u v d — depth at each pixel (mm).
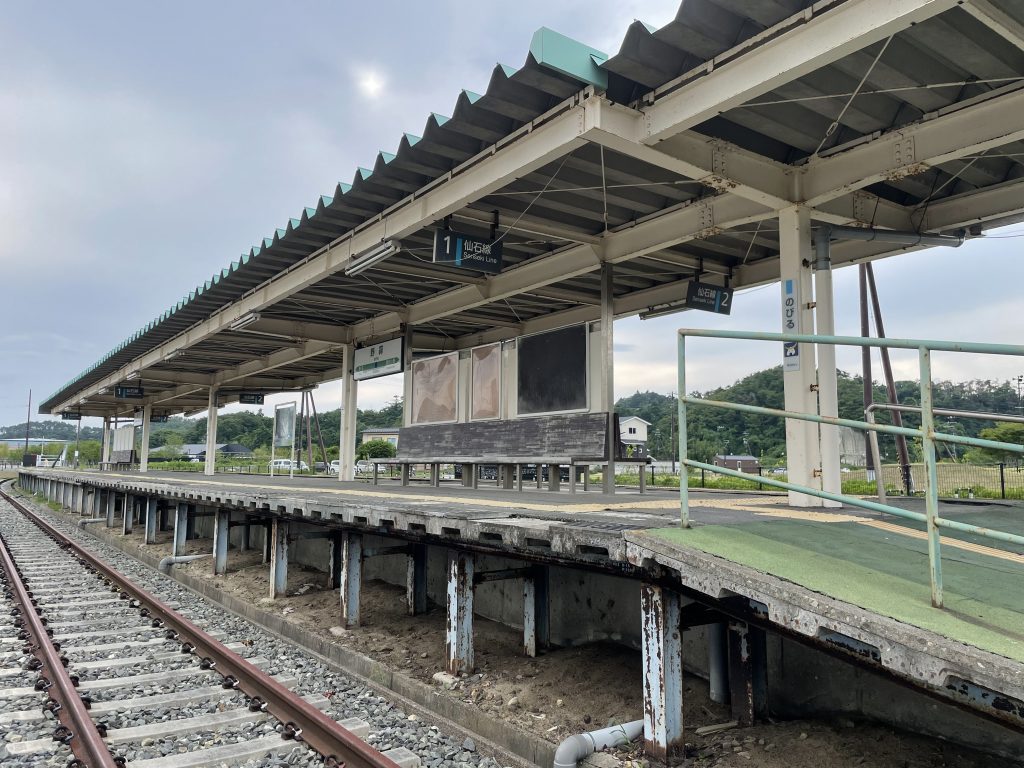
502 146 7836
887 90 6621
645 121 6836
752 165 7820
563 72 6332
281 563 9391
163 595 10188
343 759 4242
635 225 10211
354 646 7051
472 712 5145
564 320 15656
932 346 3010
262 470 44719
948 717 3932
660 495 10102
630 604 5984
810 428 7602
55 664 5695
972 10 4832
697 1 5602
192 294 16031
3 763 4137
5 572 10820
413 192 9508
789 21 5551
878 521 5402
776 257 11570
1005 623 2842
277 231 11781
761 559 3664
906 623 2820
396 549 8172
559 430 10828
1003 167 8500
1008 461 19156
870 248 10219
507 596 7453
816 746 4059
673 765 4016
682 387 4281
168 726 4688
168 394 32344
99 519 20453
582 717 4891
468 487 13133
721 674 4957
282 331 17453
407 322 15484
